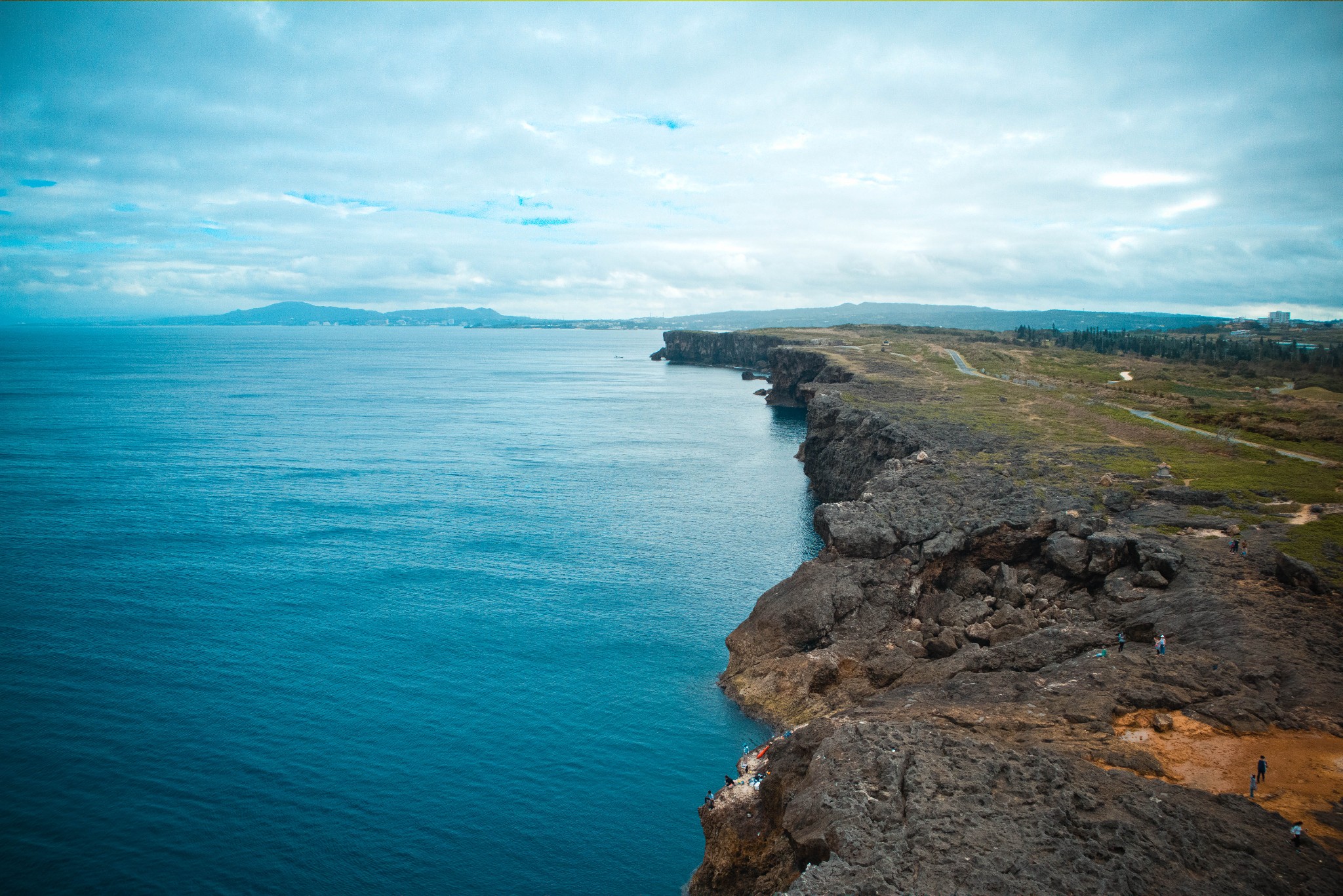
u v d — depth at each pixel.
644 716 55.53
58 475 118.62
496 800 46.59
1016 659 51.69
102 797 45.56
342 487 116.19
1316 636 45.97
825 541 74.50
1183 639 49.09
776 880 36.16
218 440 153.25
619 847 43.31
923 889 26.59
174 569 80.25
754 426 188.62
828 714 51.06
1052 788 32.50
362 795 46.62
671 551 90.19
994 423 108.88
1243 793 33.34
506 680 60.06
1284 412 117.88
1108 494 72.06
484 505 107.94
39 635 64.88
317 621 69.06
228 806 45.28
